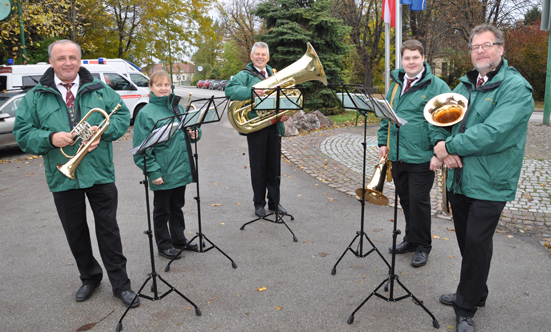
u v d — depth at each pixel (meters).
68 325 2.83
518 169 2.48
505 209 4.92
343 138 9.72
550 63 10.96
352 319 2.77
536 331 2.66
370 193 3.59
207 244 4.18
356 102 2.93
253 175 4.89
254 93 3.97
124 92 12.70
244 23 21.62
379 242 4.16
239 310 2.97
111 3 17.91
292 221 4.80
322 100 13.52
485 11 15.91
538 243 4.01
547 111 11.15
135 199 5.69
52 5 13.74
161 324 2.82
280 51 12.70
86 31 17.78
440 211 4.95
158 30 20.05
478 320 2.78
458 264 3.62
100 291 3.29
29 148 2.70
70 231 3.00
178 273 3.56
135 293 3.12
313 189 6.07
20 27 11.86
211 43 22.97
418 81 3.44
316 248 4.04
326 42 13.30
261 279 3.43
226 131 11.46
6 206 5.54
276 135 4.38
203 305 3.04
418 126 3.42
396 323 2.78
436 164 2.82
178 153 3.63
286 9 12.91
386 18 6.69
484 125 2.39
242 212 5.14
